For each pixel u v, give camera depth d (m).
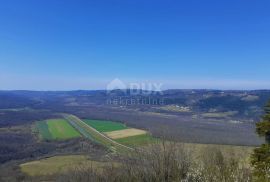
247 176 5.68
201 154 6.70
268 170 5.77
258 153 6.35
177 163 6.96
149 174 7.02
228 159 6.07
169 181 6.86
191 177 6.41
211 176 5.90
